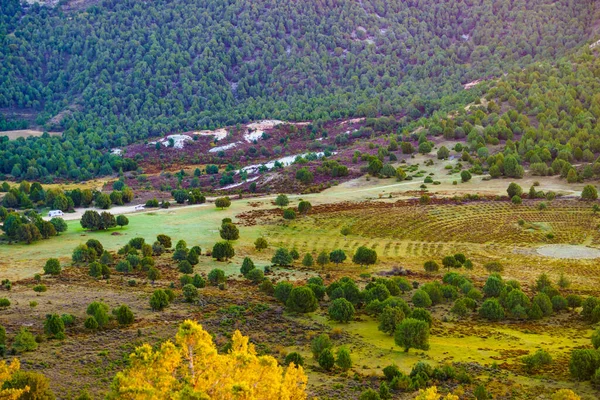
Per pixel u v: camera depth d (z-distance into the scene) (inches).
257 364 1850.4
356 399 2396.7
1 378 2059.5
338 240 5442.9
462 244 5383.9
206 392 1764.3
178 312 3442.4
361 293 3703.3
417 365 2669.8
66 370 2566.4
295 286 3946.9
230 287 4089.6
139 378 1774.1
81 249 4601.4
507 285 3890.3
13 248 5024.6
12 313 3289.9
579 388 2534.5
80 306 3464.6
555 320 3540.8
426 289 3828.7
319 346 2842.0
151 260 4554.6
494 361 2832.2
